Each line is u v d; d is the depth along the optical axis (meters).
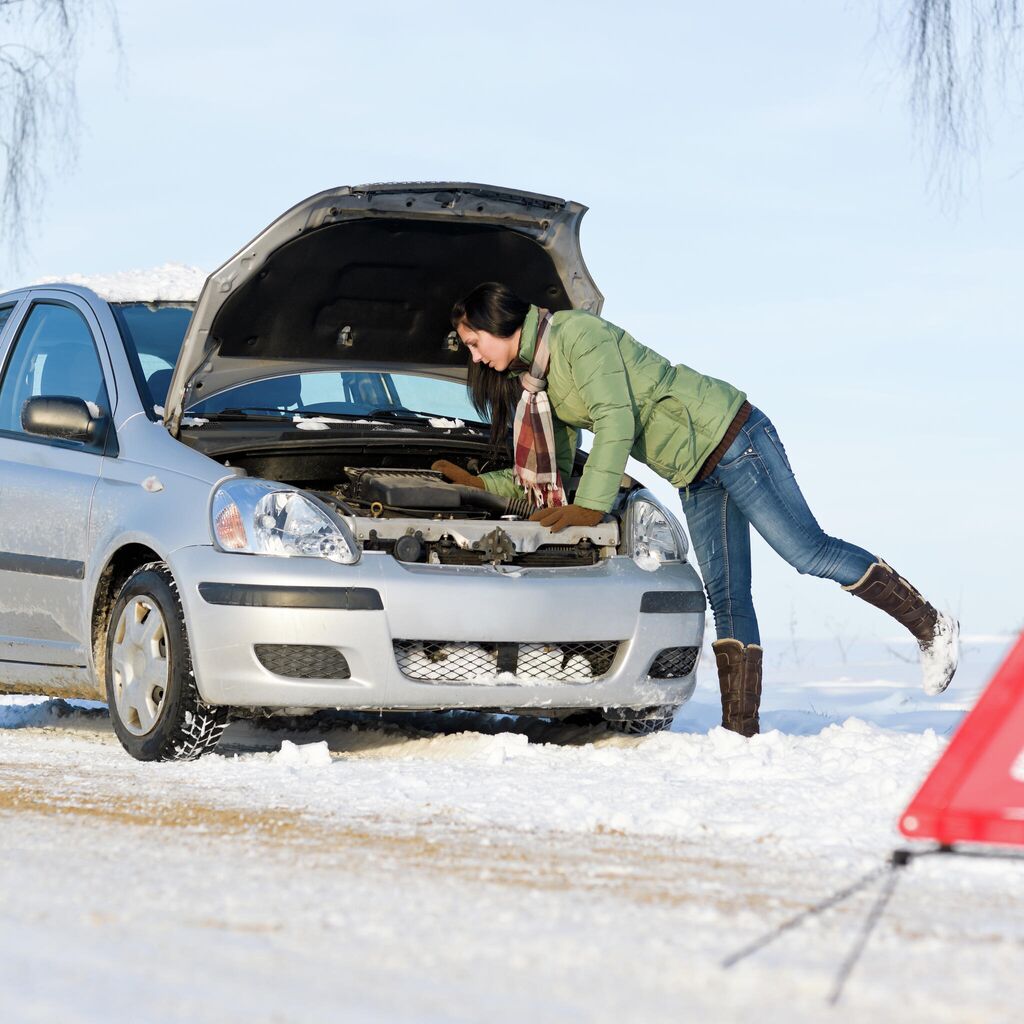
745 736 20.55
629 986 6.93
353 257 20.14
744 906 9.03
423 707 18.14
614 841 11.73
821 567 20.17
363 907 8.68
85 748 19.36
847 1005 6.68
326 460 20.12
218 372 20.34
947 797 10.27
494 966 7.27
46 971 6.99
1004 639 54.97
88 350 20.58
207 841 11.25
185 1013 6.32
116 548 18.69
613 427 19.09
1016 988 7.04
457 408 22.73
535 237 20.73
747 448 19.89
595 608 18.78
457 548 18.88
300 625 17.38
